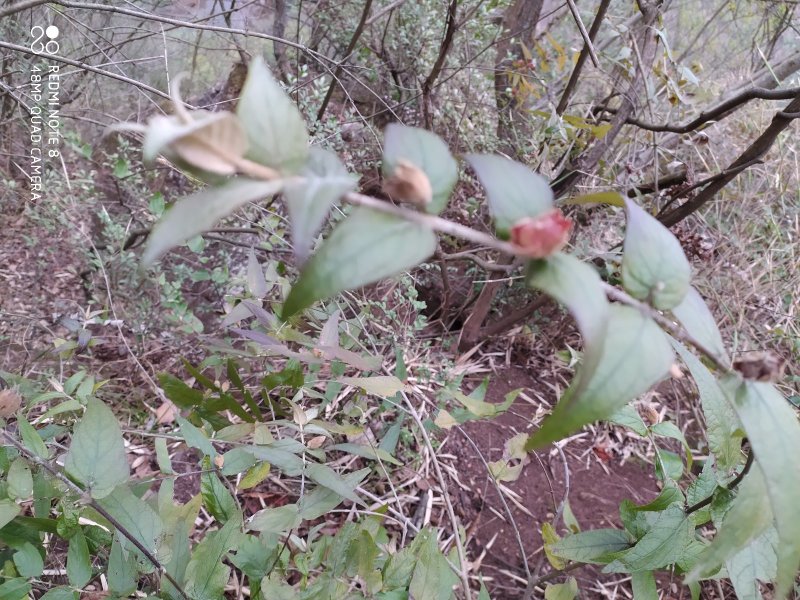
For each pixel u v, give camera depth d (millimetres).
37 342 1924
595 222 1962
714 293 2002
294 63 2531
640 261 453
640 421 962
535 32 2703
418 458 1550
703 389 697
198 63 2859
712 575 834
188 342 1882
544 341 2188
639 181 1945
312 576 1035
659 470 951
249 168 357
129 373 1787
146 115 2439
